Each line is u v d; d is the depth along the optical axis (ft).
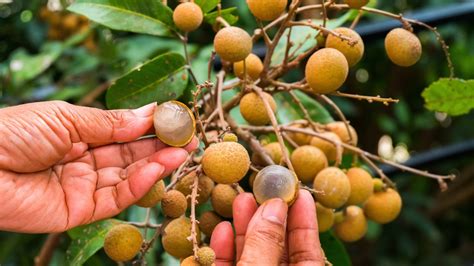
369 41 1.99
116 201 1.29
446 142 3.66
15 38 2.92
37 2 2.76
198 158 1.36
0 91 2.45
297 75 2.64
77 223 1.29
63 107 1.23
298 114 1.79
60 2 2.67
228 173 1.20
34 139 1.21
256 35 1.47
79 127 1.23
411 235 3.37
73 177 1.30
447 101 1.65
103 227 1.52
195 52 2.31
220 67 2.04
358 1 1.35
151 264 1.94
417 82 3.48
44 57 2.40
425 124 3.55
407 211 3.16
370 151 3.56
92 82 2.34
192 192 1.24
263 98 1.37
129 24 1.59
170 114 1.22
